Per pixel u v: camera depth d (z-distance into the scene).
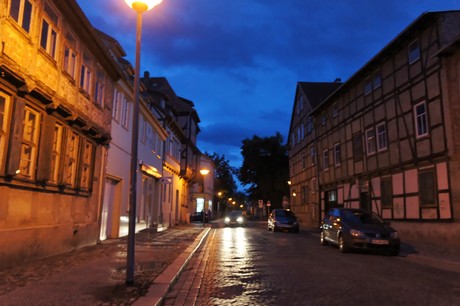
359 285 7.87
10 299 5.77
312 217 33.78
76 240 11.87
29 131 9.05
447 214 15.85
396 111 19.70
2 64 7.31
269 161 58.97
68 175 11.42
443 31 16.30
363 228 13.34
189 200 42.31
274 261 11.45
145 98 22.02
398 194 19.44
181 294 7.07
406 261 11.84
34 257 9.19
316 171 32.22
